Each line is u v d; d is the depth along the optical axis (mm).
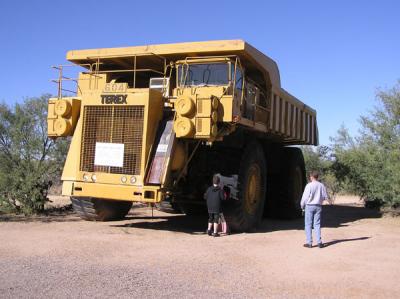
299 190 15789
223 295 5953
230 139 11219
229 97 9836
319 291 6297
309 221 9531
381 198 15484
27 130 13875
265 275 7039
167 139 9961
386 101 15562
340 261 8164
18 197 13273
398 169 14305
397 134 15195
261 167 12195
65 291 5820
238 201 10938
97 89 11656
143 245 8891
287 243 9852
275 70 12539
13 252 7918
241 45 10453
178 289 6117
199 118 9594
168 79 11055
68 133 10688
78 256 7742
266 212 15180
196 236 10367
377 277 7121
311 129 16891
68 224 11445
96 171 10164
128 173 9945
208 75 10859
